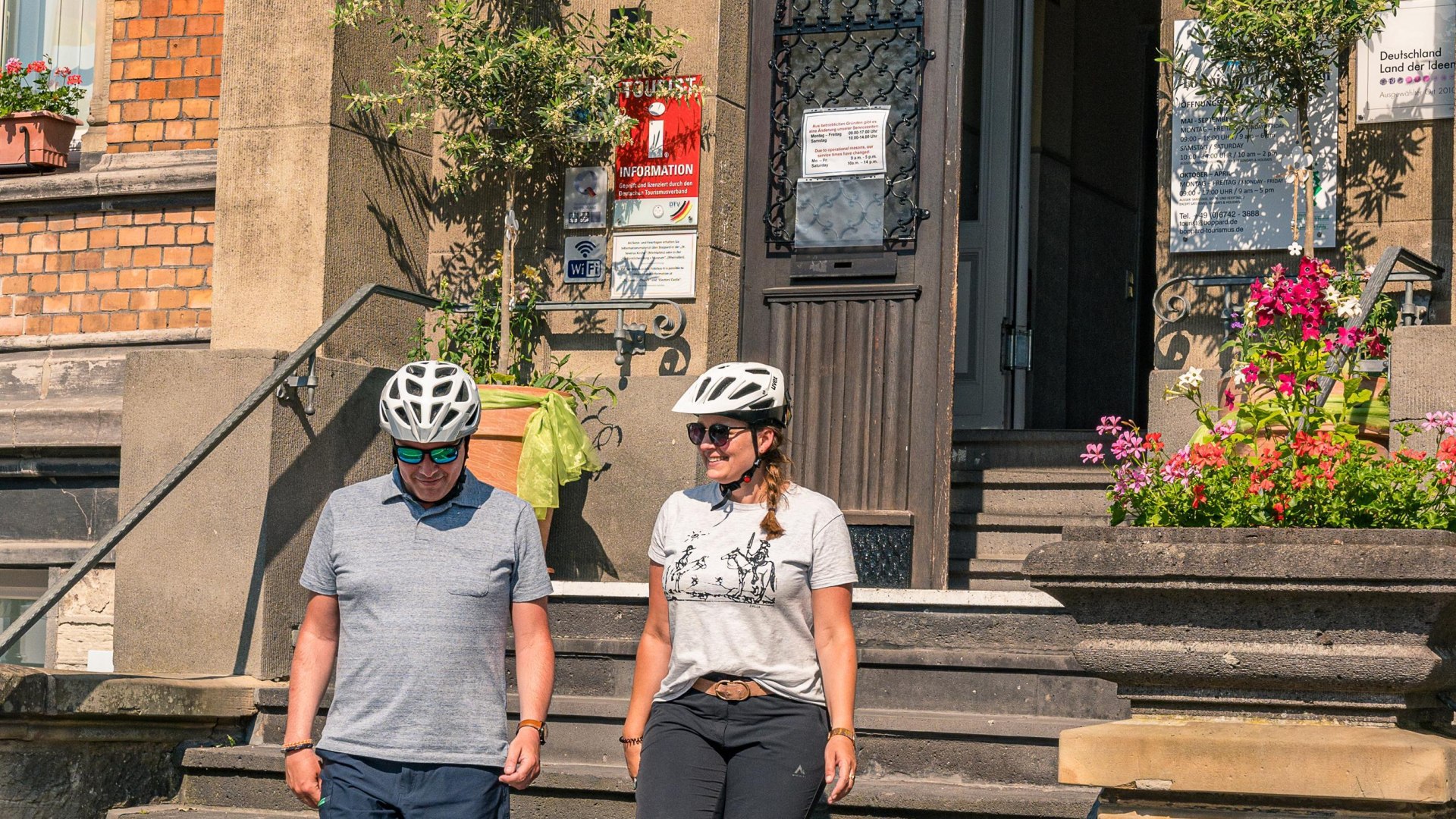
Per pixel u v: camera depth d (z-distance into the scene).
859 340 8.43
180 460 7.43
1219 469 5.09
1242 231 8.01
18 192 9.05
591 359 8.58
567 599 6.96
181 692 6.70
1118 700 6.05
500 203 8.74
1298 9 7.40
